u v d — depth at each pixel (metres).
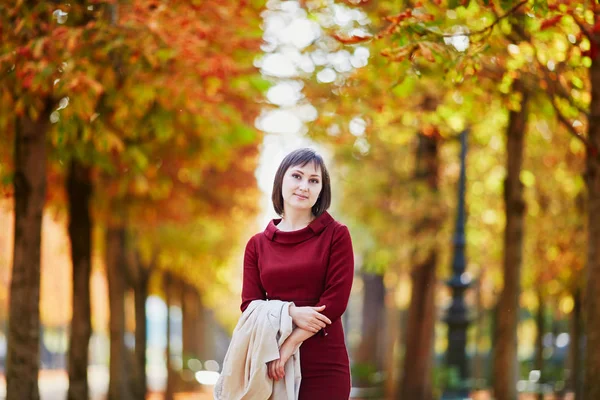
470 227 23.45
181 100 11.31
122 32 10.05
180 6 10.79
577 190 17.84
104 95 11.65
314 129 13.42
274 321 5.09
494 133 18.80
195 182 16.47
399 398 21.98
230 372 5.22
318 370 5.19
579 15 8.23
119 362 18.11
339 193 25.42
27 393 10.95
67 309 39.00
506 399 13.38
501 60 9.77
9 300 11.10
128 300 40.22
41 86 9.92
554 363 31.89
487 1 8.01
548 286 22.23
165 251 22.45
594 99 9.35
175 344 64.50
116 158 14.05
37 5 9.89
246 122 14.04
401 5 10.21
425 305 21.83
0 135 12.24
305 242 5.30
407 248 21.06
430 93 13.91
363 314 37.62
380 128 14.86
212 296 39.66
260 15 13.22
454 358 18.95
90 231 14.36
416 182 20.86
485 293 31.52
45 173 11.23
